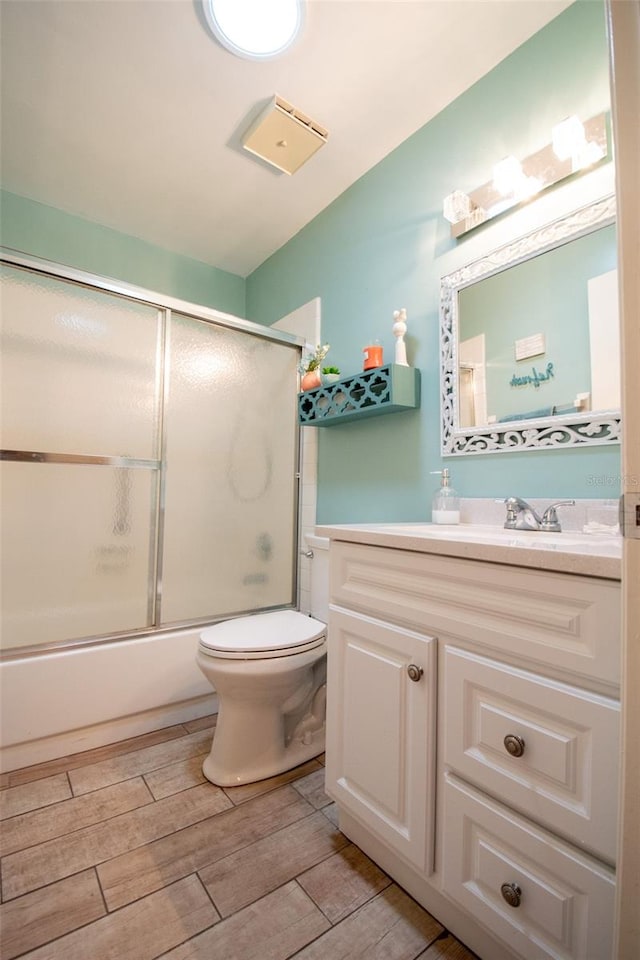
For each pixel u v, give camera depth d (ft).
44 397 5.12
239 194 6.53
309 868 3.31
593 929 1.99
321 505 6.57
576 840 2.06
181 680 5.57
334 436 6.35
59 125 5.29
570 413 3.72
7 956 2.63
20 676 4.59
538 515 3.83
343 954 2.68
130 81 4.70
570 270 3.79
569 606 2.13
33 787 4.24
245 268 8.64
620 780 1.69
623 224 1.68
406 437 5.22
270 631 4.70
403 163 5.47
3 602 4.80
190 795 4.14
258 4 3.89
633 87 1.67
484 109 4.56
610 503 3.41
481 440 4.37
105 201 6.70
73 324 5.32
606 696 2.00
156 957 2.64
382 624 3.13
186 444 6.08
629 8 1.69
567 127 3.69
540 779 2.21
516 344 4.14
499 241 4.33
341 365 6.36
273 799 4.10
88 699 4.93
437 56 4.38
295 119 5.06
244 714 4.42
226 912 2.93
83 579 5.25
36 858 3.36
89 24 4.11
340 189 6.40
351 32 4.14
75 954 2.65
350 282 6.25
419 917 2.92
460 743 2.58
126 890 3.09
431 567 2.79
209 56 4.42
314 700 4.96
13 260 4.91
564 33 3.94
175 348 6.04
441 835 2.69
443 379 4.75
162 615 5.73
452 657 2.63
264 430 6.84
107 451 5.47
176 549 5.92
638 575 1.65
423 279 5.13
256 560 6.66
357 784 3.28
